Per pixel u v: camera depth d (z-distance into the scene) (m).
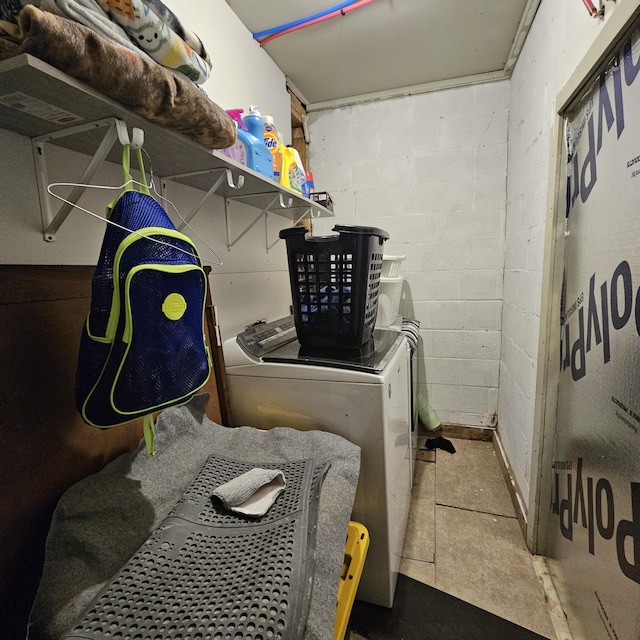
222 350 1.28
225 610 0.53
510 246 2.08
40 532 0.72
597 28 1.00
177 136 0.81
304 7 1.60
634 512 0.82
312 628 0.56
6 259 0.75
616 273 0.92
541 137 1.52
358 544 1.00
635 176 0.83
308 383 1.16
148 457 0.86
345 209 2.56
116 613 0.52
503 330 2.26
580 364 1.15
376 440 1.09
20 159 0.77
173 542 0.66
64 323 0.80
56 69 0.52
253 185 1.34
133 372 0.66
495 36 1.81
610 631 0.93
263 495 0.79
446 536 1.59
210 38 1.44
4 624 0.64
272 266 1.97
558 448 1.34
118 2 0.63
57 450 0.76
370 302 1.30
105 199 0.98
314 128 2.55
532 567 1.42
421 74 2.15
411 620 1.21
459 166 2.29
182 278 0.74
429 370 2.51
